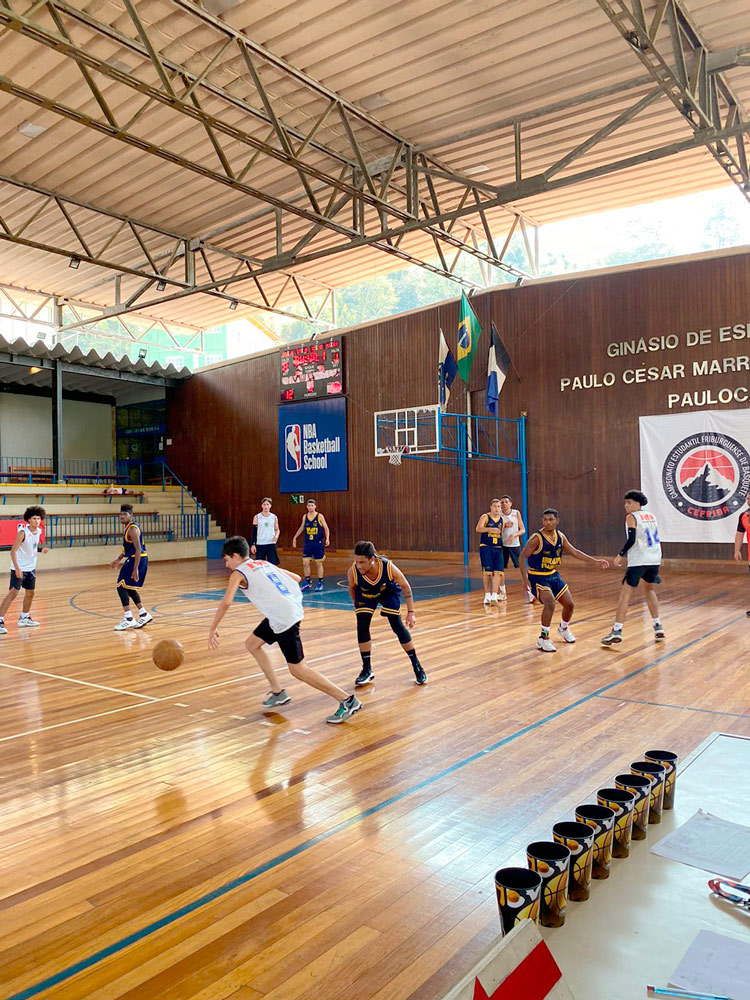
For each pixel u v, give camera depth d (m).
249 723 4.97
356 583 5.88
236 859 3.03
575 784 3.72
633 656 6.70
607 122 11.13
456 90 9.98
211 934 2.48
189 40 8.70
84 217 14.52
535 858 2.45
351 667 6.56
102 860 3.05
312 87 9.49
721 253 13.45
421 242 16.98
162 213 14.31
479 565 15.97
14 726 5.00
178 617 9.95
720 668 6.13
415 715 5.03
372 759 4.18
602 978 2.13
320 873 2.89
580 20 8.59
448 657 6.89
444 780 3.82
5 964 2.34
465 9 8.32
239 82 9.60
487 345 16.17
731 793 3.49
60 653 7.57
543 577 7.09
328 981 2.21
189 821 3.42
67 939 2.48
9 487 18.80
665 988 2.05
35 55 9.03
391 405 18.16
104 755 4.38
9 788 3.88
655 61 9.44
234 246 16.38
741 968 2.14
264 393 21.09
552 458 15.34
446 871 2.88
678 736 4.41
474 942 2.40
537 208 15.14
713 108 9.43
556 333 15.27
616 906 2.53
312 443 19.81
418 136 11.26
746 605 9.59
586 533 14.92
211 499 22.62
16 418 22.98
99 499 20.84
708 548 13.52
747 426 13.15
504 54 9.21
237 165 12.18
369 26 8.55
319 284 19.55
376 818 3.38
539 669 6.30
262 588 4.88
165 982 2.23
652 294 14.17
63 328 19.98
